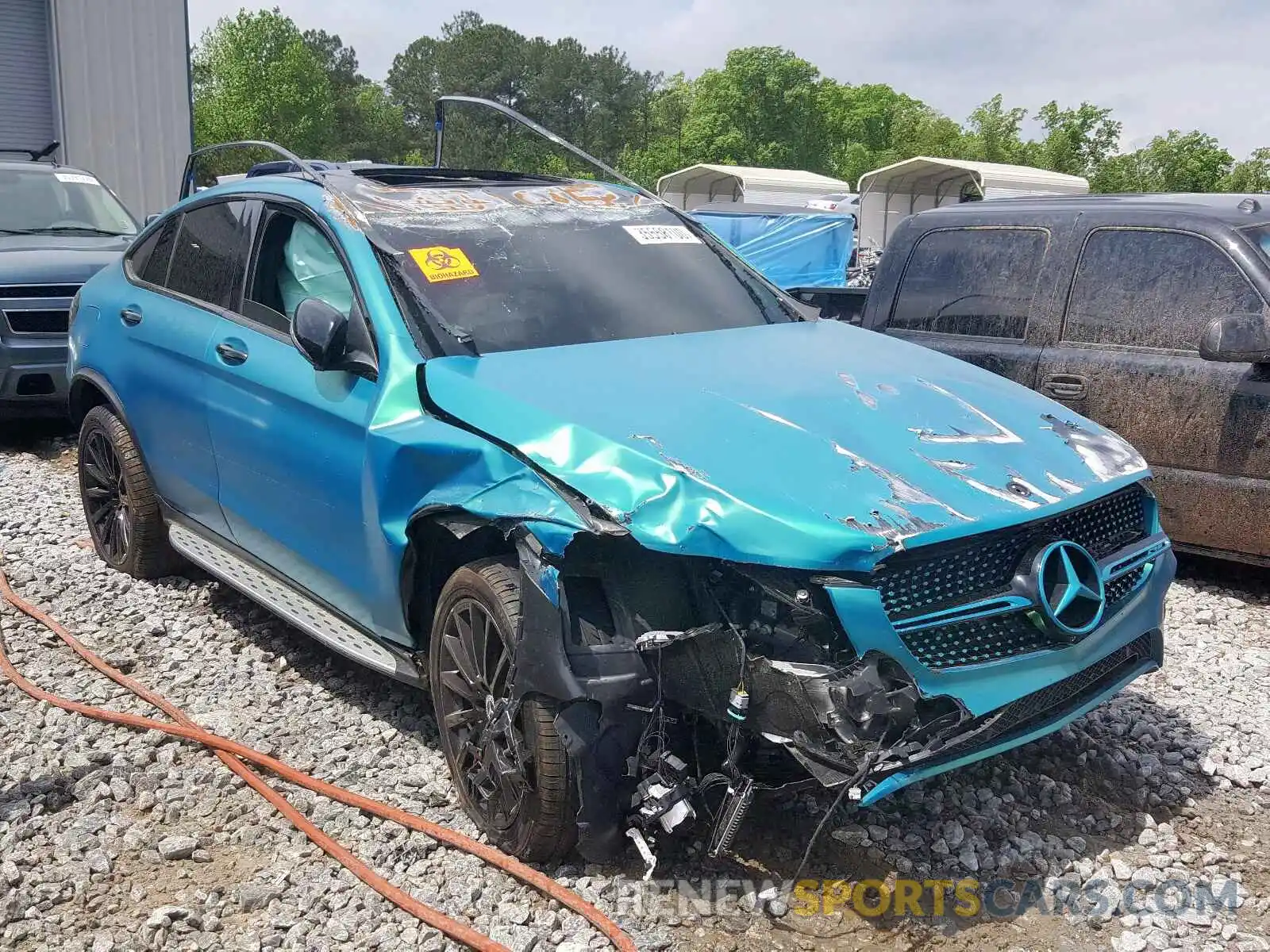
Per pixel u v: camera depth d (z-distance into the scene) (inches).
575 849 127.6
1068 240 244.4
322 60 4210.1
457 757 137.5
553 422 125.9
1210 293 223.5
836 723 107.2
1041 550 121.2
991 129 3585.1
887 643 110.7
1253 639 207.2
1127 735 165.6
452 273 159.0
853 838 135.6
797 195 1286.9
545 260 168.9
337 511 152.2
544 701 120.0
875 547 110.0
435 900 124.6
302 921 121.2
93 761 154.7
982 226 260.4
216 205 197.5
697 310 171.5
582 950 115.0
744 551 111.3
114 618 206.8
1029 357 245.3
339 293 159.5
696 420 127.6
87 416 224.8
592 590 122.0
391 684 180.2
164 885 128.1
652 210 194.4
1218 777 154.3
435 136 218.8
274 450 164.2
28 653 191.8
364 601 152.5
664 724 119.4
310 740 160.9
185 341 188.4
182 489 198.2
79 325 228.5
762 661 111.0
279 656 190.7
